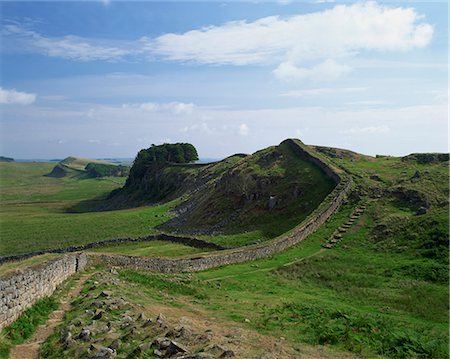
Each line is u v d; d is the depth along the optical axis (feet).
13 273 51.06
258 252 108.78
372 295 75.51
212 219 183.21
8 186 572.51
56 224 212.64
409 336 48.26
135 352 37.01
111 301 53.88
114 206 351.25
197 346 37.86
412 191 132.57
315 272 92.12
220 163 290.76
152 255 128.36
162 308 57.31
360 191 144.56
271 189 177.37
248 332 46.65
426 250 96.22
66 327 45.55
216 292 75.97
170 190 315.99
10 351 41.73
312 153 192.95
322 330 49.06
